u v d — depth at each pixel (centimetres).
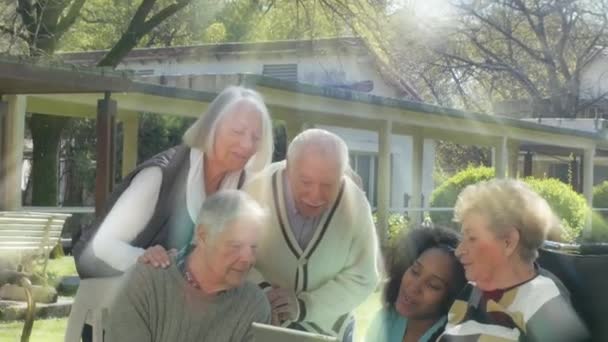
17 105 1366
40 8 2291
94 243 419
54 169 2173
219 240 354
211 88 1509
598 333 335
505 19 4444
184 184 426
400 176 2894
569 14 4416
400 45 3994
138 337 362
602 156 3728
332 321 450
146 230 425
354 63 2838
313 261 438
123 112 1720
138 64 2961
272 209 433
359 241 448
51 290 1019
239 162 429
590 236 2153
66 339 436
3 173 1374
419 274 402
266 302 380
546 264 351
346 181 447
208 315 365
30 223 962
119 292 369
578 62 4519
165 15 2450
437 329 402
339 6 2416
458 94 4838
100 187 1245
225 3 2986
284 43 2822
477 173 2538
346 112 1717
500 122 2166
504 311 325
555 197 2094
